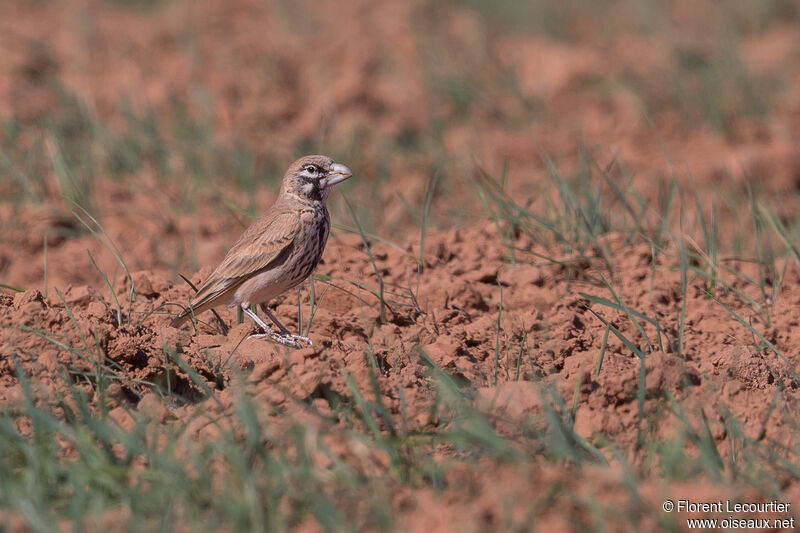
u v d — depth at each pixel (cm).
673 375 1002
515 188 2044
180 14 3067
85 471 830
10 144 2106
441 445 923
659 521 786
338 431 902
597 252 1484
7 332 1047
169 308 1240
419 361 1105
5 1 3259
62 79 2530
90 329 1053
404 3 3216
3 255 1706
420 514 805
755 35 3097
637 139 2356
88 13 3138
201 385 982
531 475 830
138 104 2327
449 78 2519
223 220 1838
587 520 791
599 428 945
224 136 2219
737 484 854
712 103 2395
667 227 1484
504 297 1325
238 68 2586
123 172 2050
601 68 2612
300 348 1117
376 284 1348
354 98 2438
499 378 1104
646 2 3203
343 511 799
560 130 2370
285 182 1225
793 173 2130
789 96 2472
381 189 2028
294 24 3019
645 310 1319
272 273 1193
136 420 924
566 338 1185
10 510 792
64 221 1812
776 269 1471
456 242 1518
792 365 1172
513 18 3156
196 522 780
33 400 963
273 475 830
